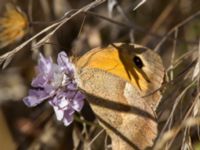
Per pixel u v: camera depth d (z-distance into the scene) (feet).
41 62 1.27
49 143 1.49
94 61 1.26
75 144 1.37
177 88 1.29
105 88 1.26
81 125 1.40
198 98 1.26
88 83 1.26
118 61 1.25
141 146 1.24
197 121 1.26
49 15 1.49
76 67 1.26
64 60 1.27
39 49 1.45
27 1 1.48
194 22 1.48
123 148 1.25
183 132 1.27
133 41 1.45
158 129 1.30
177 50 1.45
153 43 1.48
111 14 1.47
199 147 1.32
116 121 1.26
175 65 1.34
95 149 1.37
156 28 1.49
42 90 1.27
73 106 1.26
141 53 1.25
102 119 1.26
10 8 1.42
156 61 1.25
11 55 1.28
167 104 1.29
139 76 1.25
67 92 1.26
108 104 1.26
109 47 1.26
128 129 1.25
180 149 1.28
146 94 1.24
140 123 1.24
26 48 1.48
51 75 1.27
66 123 1.27
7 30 1.35
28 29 1.35
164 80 1.25
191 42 1.42
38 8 1.49
